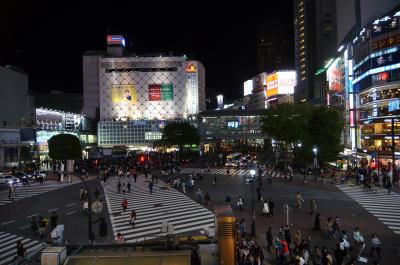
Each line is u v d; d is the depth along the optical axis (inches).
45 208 1536.7
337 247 804.6
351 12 3678.6
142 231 1165.7
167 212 1418.6
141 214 1397.6
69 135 2945.4
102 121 6028.5
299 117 2758.4
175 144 4121.6
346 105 3395.7
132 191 1925.4
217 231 446.3
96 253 448.8
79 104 6673.2
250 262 719.7
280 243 838.5
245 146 5541.3
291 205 1486.2
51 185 2203.5
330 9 7071.9
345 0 3954.2
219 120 5541.3
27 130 3208.7
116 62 6437.0
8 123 3656.5
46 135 3959.2
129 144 5964.6
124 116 6422.2
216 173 2659.9
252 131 5472.4
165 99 6486.2
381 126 2603.3
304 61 7342.5
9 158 3100.4
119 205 1571.1
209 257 446.0
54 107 6535.4
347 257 869.2
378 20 2640.3
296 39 7824.8
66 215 1401.3
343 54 3629.4
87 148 5123.0
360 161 2591.0
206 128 5546.3
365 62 2834.6
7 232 1181.7
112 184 2178.9
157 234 1121.4
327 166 2721.5
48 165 3373.5
